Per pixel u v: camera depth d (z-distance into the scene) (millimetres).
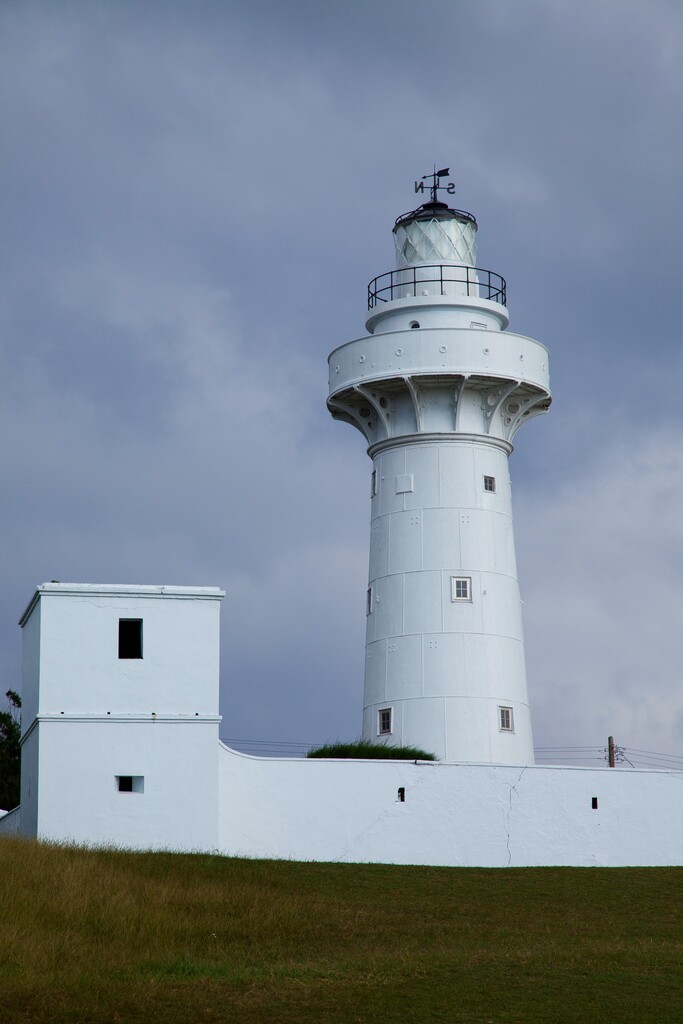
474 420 169000
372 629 168125
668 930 118812
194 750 142000
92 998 93312
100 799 140000
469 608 164250
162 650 142750
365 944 111438
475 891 133750
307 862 141875
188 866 132125
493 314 172000
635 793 151750
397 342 166250
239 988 96375
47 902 111750
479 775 149125
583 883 138875
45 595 141875
